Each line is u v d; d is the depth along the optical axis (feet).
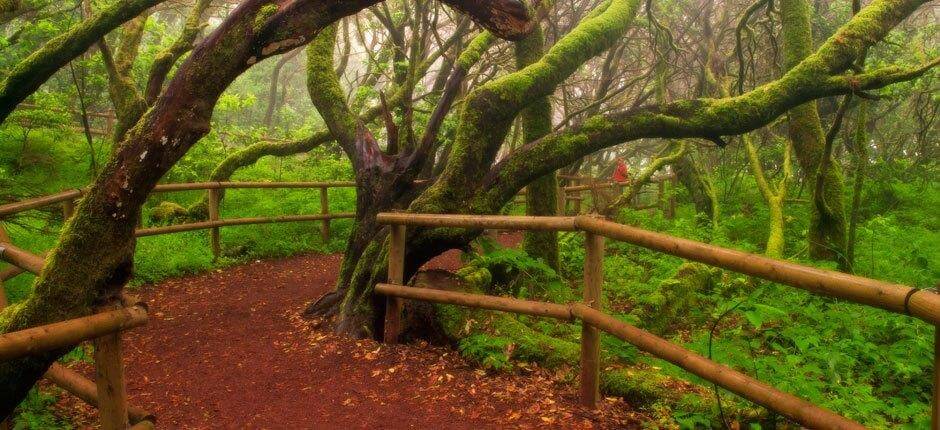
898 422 11.05
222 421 11.39
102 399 6.74
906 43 36.73
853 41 17.15
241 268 26.89
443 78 40.81
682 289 20.62
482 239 17.16
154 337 16.85
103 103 51.03
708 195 40.78
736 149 49.98
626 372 12.80
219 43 7.45
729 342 11.60
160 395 12.73
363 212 18.24
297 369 14.05
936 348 5.33
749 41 34.83
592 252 10.95
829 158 23.38
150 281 23.32
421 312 15.87
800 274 6.58
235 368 14.29
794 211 38.27
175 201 36.06
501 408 11.48
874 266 23.86
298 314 18.65
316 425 11.09
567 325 17.60
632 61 50.83
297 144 36.70
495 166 17.07
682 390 12.03
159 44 40.50
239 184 27.78
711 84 43.45
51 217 25.71
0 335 5.33
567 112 40.29
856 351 13.48
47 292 6.90
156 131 7.25
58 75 48.70
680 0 44.57
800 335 11.88
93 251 7.06
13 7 15.72
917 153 48.52
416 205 16.03
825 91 16.76
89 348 14.83
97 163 35.17
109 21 15.94
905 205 38.60
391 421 11.11
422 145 17.71
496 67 36.60
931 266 23.24
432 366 13.79
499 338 14.47
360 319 15.99
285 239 31.94
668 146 46.09
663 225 36.88
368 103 47.85
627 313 19.95
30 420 10.44
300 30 7.72
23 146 34.04
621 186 42.75
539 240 23.31
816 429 6.51
